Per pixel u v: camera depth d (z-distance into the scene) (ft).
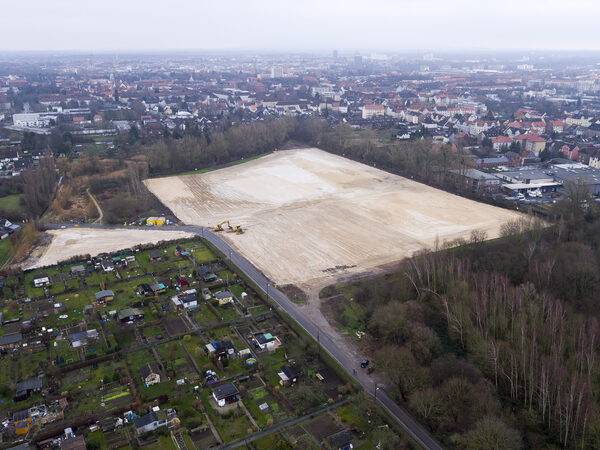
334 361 460.96
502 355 427.74
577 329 463.83
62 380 438.40
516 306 499.10
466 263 603.67
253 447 360.07
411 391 400.67
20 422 377.91
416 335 464.65
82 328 515.50
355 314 544.62
